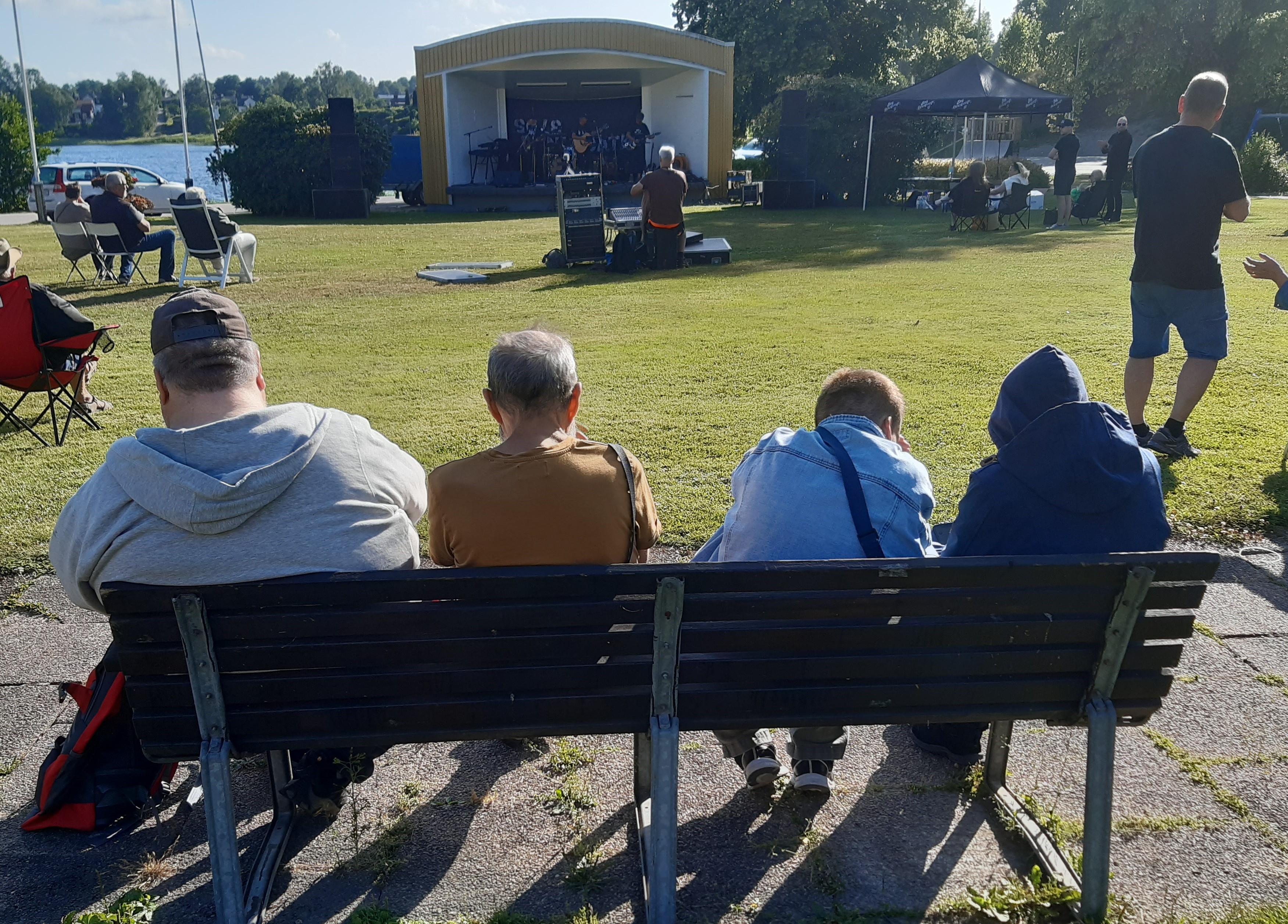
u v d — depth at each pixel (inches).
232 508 77.5
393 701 79.2
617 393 263.0
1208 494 181.6
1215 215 189.9
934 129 988.6
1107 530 91.3
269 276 524.7
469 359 313.1
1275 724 115.6
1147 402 243.1
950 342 318.7
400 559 84.4
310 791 96.2
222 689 77.0
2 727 117.2
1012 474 92.4
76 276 527.5
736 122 1732.3
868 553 90.7
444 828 100.0
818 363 292.2
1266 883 90.7
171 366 84.2
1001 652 81.3
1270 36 1494.8
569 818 101.3
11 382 221.5
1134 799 102.7
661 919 82.0
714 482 192.7
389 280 504.7
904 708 83.3
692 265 545.6
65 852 96.8
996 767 103.6
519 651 77.5
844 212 896.9
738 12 1610.5
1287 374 267.9
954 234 673.6
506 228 808.3
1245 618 140.5
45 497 190.7
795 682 81.8
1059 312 369.4
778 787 105.7
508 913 87.8
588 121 1240.8
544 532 86.7
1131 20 1608.0
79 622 142.3
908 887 91.1
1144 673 83.7
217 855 78.6
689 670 80.0
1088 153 1943.9
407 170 1204.5
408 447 217.0
